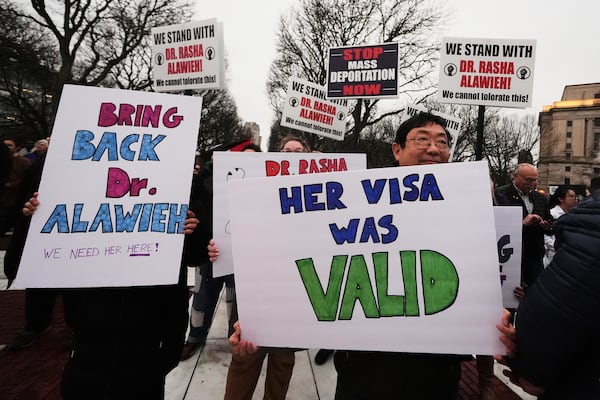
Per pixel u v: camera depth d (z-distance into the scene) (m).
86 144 1.56
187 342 3.12
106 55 18.75
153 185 1.58
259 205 1.29
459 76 4.03
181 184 1.61
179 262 1.52
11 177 5.69
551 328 0.86
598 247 0.79
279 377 2.10
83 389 1.47
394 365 1.21
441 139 1.41
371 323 1.19
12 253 1.78
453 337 1.13
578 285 0.81
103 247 1.48
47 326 3.28
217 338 3.46
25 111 17.88
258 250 1.28
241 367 1.96
